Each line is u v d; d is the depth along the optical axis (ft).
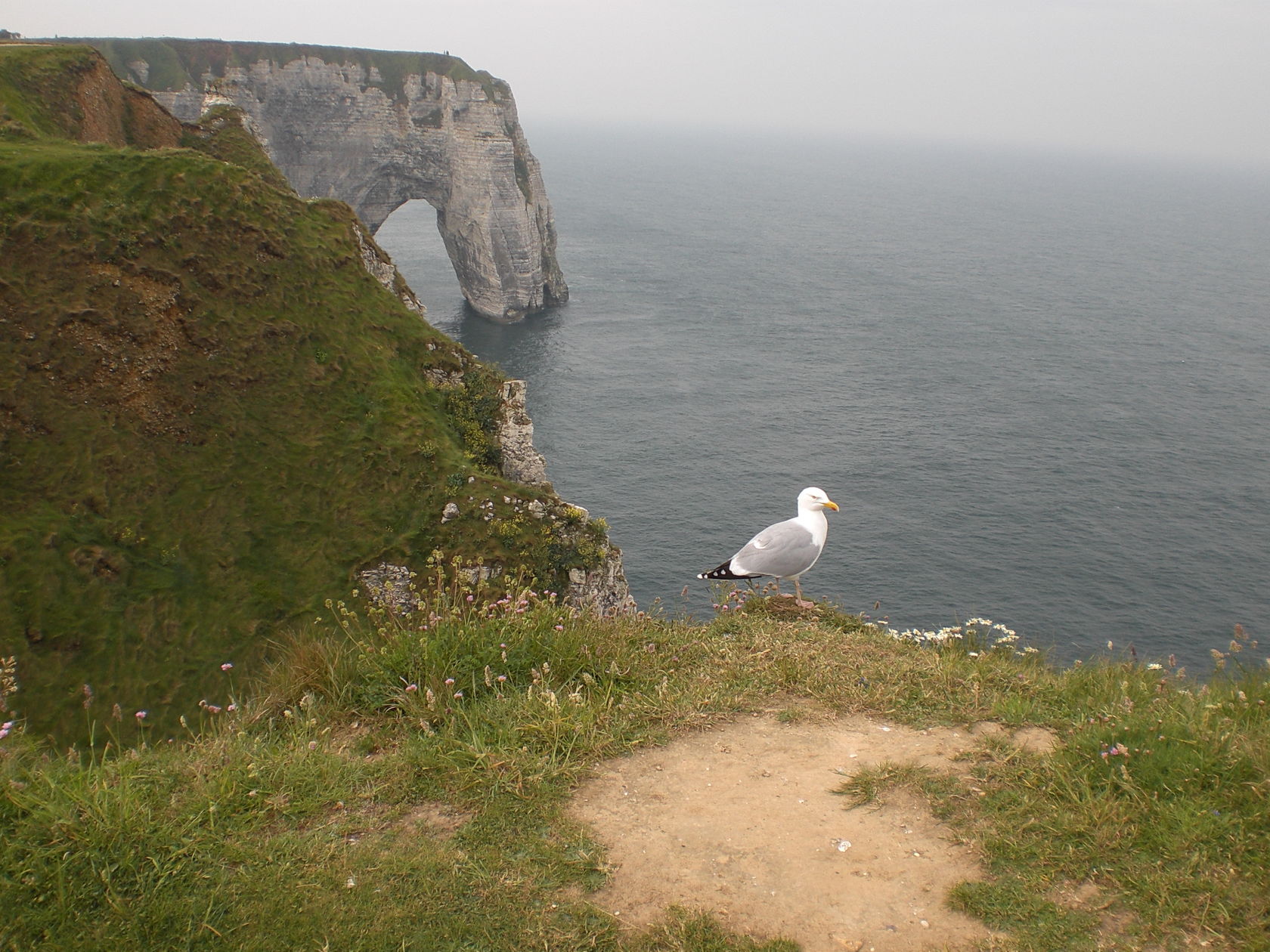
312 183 431.84
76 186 128.06
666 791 25.35
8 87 157.17
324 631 35.35
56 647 97.55
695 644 36.19
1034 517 215.31
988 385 325.21
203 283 130.41
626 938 19.83
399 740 28.14
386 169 434.30
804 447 257.34
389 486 122.72
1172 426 284.20
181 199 133.49
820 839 23.08
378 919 20.03
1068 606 176.96
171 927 19.72
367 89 418.31
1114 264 648.79
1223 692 30.55
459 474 124.16
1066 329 420.36
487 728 28.07
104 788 23.00
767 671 32.94
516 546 118.21
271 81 407.85
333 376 131.23
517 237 408.46
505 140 407.64
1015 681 32.40
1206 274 618.44
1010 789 24.63
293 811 23.84
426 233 619.26
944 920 20.20
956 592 180.14
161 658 101.81
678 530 206.69
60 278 121.19
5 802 22.59
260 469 120.57
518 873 21.62
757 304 453.58
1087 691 31.32
